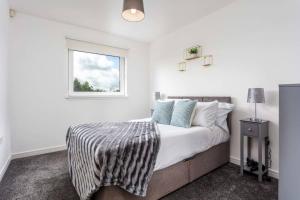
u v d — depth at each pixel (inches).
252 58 90.3
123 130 71.8
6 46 95.6
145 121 98.8
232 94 99.5
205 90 114.7
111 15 111.3
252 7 89.8
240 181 78.1
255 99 79.3
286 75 78.5
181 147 70.1
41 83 114.8
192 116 90.4
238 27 96.0
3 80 87.4
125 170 51.5
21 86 108.3
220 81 105.7
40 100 114.7
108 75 147.8
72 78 129.3
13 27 105.0
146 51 165.6
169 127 86.4
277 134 81.4
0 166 80.0
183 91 131.6
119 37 148.3
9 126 101.1
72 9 103.7
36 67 112.8
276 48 81.5
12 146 106.0
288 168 52.4
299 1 74.6
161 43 151.9
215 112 92.8
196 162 78.2
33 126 112.7
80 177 61.4
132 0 59.6
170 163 65.4
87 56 136.5
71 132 79.1
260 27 87.0
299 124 50.3
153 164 57.9
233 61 98.7
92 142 55.1
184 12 107.7
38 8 102.9
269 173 83.4
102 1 95.1
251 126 79.9
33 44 111.5
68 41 124.1
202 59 115.8
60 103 122.0
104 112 142.1
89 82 138.2
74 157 70.9
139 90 162.1
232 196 66.9
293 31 76.2
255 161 87.2
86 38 131.1
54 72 119.2
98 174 47.7
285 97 53.1
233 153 99.0
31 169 91.0
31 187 73.5
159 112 100.6
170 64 143.3
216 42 107.4
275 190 70.8
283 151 53.4
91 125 83.5
